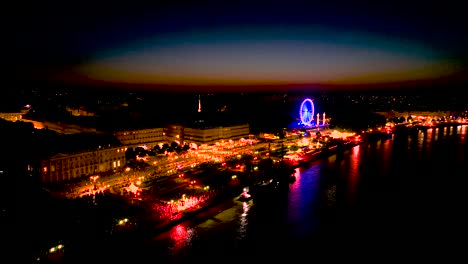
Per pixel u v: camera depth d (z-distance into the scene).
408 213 174.62
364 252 136.75
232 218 162.12
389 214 173.12
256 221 159.50
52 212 152.62
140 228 144.25
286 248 137.88
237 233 147.62
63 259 120.06
